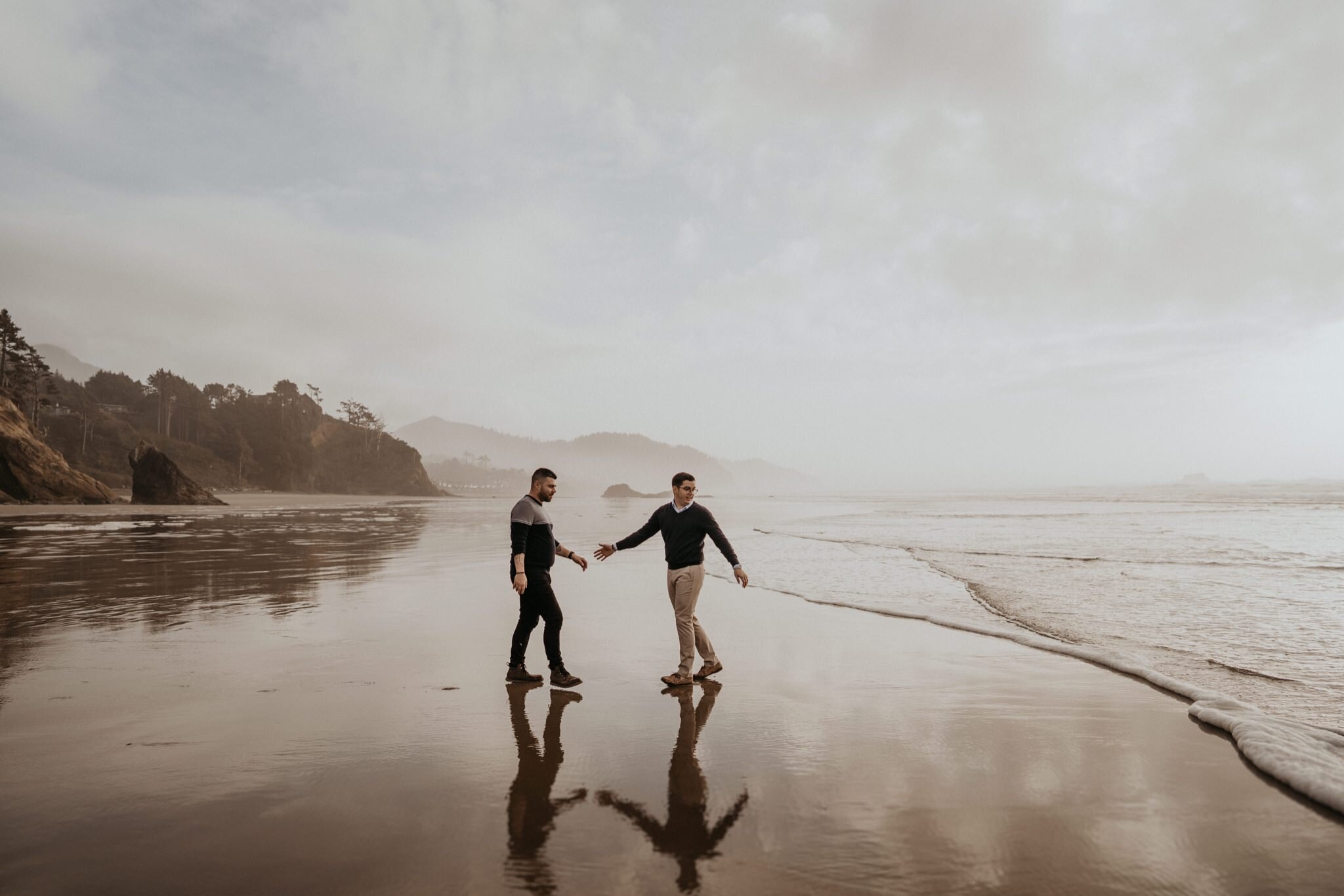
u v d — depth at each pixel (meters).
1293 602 8.98
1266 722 4.07
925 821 2.82
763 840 2.66
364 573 11.74
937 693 4.87
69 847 2.56
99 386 143.00
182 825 2.76
